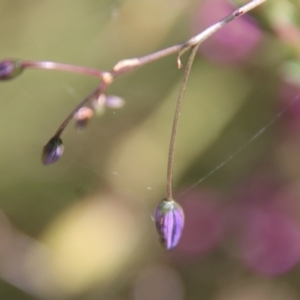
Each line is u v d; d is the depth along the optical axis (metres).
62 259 0.41
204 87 0.41
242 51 0.38
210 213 0.40
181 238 0.40
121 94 0.42
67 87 0.43
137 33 0.43
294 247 0.39
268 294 0.39
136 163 0.41
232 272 0.40
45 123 0.43
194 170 0.41
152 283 0.40
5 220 0.41
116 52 0.43
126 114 0.42
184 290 0.40
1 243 0.41
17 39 0.45
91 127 0.41
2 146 0.43
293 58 0.34
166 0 0.41
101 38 0.44
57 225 0.41
